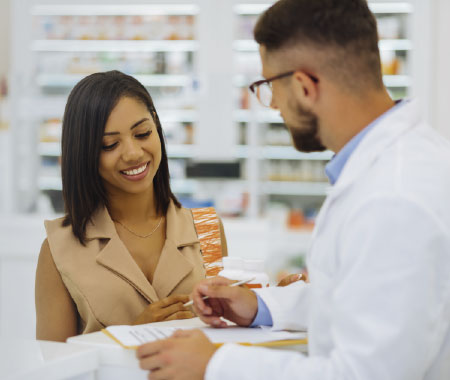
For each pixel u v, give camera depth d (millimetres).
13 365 922
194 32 5699
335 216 980
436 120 5375
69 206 1555
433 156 962
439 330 904
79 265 1512
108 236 1547
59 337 1486
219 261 1717
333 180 1058
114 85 1485
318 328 992
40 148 5469
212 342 1070
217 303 1282
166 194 1710
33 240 4246
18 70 5660
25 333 4152
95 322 1477
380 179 925
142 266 1604
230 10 5555
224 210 5367
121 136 1479
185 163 5535
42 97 5203
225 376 929
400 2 5363
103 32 5773
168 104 5566
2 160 5039
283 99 1063
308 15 1005
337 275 945
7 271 4230
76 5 5699
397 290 853
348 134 1027
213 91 5418
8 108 5102
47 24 5777
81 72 5781
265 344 1099
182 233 1684
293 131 1083
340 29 986
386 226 871
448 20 5297
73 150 1513
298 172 5785
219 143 5441
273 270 4969
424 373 974
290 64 1030
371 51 1008
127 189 1531
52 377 936
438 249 879
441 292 889
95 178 1525
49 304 1511
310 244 1024
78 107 1491
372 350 848
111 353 1032
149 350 982
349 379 856
